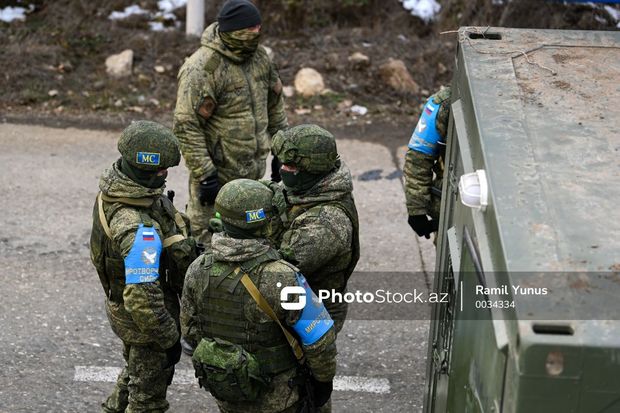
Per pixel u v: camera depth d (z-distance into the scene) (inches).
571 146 179.3
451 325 208.2
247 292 221.8
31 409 309.1
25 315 370.3
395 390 331.0
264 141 367.2
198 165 349.4
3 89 592.1
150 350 265.4
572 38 238.1
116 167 250.4
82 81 604.1
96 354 346.6
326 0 661.9
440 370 223.5
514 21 641.6
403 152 549.0
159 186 250.4
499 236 154.3
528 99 198.8
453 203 222.5
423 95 613.9
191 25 634.8
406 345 360.2
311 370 233.6
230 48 348.2
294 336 228.8
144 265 242.5
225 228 225.5
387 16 665.0
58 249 426.6
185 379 332.5
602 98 201.0
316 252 248.7
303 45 642.8
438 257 249.4
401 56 634.2
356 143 557.9
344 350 355.3
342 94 606.9
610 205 161.0
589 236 153.5
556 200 162.4
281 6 660.7
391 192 499.2
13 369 332.2
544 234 153.6
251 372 222.7
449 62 633.0
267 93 370.3
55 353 345.1
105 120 573.6
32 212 460.8
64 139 547.8
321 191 252.7
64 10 648.4
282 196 255.0
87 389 323.9
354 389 330.3
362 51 636.7
